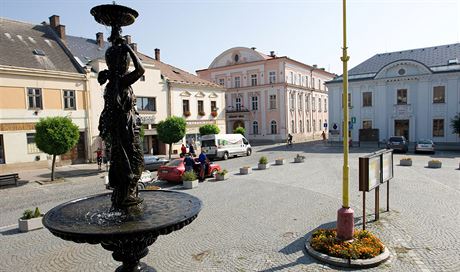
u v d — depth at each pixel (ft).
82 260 25.08
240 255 24.75
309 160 83.76
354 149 111.86
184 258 24.62
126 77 19.43
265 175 62.13
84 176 70.03
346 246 23.47
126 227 15.57
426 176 55.67
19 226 32.89
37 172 74.90
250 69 170.50
